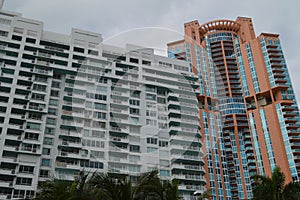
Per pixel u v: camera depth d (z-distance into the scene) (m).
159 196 11.12
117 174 10.90
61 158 46.91
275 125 76.31
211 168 70.50
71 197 10.37
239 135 80.00
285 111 77.50
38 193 11.66
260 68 86.19
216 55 92.38
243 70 88.69
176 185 12.02
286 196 22.16
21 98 49.56
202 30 97.81
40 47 54.91
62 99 52.47
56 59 54.72
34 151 45.78
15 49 53.47
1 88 50.00
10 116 47.53
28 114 49.09
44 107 50.22
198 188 47.41
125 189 10.26
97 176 10.76
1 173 42.62
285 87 81.44
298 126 75.19
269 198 21.48
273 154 73.38
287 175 69.62
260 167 73.69
